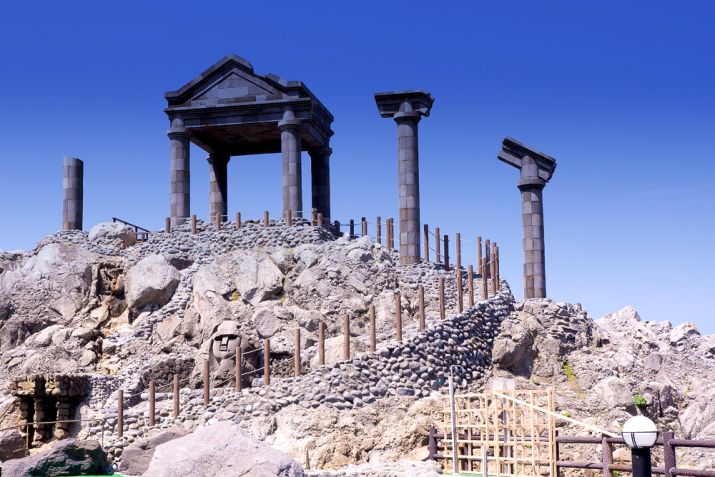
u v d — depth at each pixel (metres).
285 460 21.02
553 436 25.61
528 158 44.56
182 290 44.47
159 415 34.59
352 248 43.78
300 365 35.28
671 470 23.05
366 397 33.66
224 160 55.59
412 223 44.50
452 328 37.34
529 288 43.88
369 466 27.36
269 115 48.94
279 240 46.00
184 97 50.06
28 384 37.09
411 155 45.03
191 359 39.12
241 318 41.53
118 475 26.38
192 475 20.83
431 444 29.59
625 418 35.81
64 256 46.81
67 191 50.97
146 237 51.09
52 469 25.75
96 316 44.94
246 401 33.84
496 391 25.78
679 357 43.97
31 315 45.06
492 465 27.67
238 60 49.25
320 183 53.41
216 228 47.62
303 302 42.41
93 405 38.09
